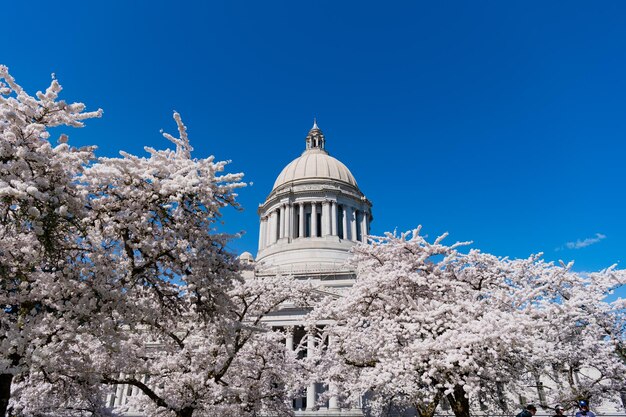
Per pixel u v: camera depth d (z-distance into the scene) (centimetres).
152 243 1561
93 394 1992
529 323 1528
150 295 1745
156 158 1603
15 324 1307
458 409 1773
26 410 1989
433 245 2286
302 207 7712
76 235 1551
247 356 2627
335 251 7119
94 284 1409
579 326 2589
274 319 4994
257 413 2791
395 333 1852
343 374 2703
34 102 1298
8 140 1195
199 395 2142
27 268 1419
